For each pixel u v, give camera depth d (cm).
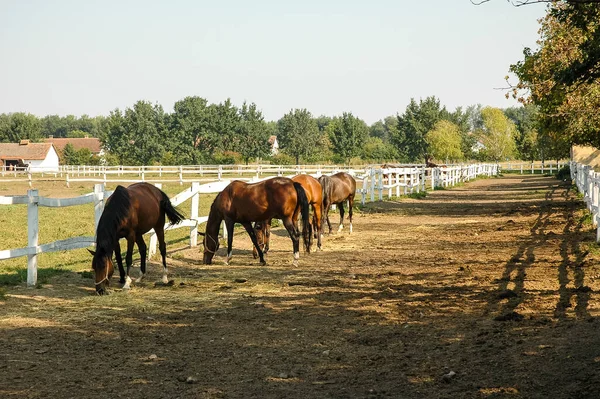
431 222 2112
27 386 553
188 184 4131
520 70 2383
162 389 548
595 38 807
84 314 833
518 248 1405
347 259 1330
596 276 998
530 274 1062
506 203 2852
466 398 512
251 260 1327
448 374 561
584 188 2300
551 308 806
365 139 9494
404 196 3297
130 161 8594
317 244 1481
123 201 969
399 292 966
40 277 1086
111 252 957
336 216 2298
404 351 653
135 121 8669
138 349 672
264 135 9100
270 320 800
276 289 1009
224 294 970
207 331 747
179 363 623
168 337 720
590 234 1525
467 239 1633
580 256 1213
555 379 544
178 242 1600
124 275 1033
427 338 700
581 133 2211
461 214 2375
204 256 1271
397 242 1606
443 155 8425
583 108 1816
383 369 596
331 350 664
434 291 965
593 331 682
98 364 619
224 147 8994
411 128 9794
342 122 9419
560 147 5150
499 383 543
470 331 721
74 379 573
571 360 590
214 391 543
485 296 909
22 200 978
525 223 1945
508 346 650
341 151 9369
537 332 696
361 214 2384
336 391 540
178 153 8638
